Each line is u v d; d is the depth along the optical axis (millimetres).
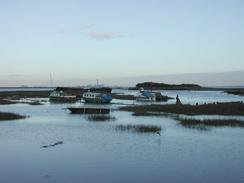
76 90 147875
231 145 26375
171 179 17484
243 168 19562
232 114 50688
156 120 44625
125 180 17375
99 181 17266
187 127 36750
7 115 47562
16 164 20625
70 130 34938
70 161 21250
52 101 98062
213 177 17797
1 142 27828
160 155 22750
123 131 33781
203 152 23766
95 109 57062
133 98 104750
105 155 22859
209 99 111125
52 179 17625
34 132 33625
